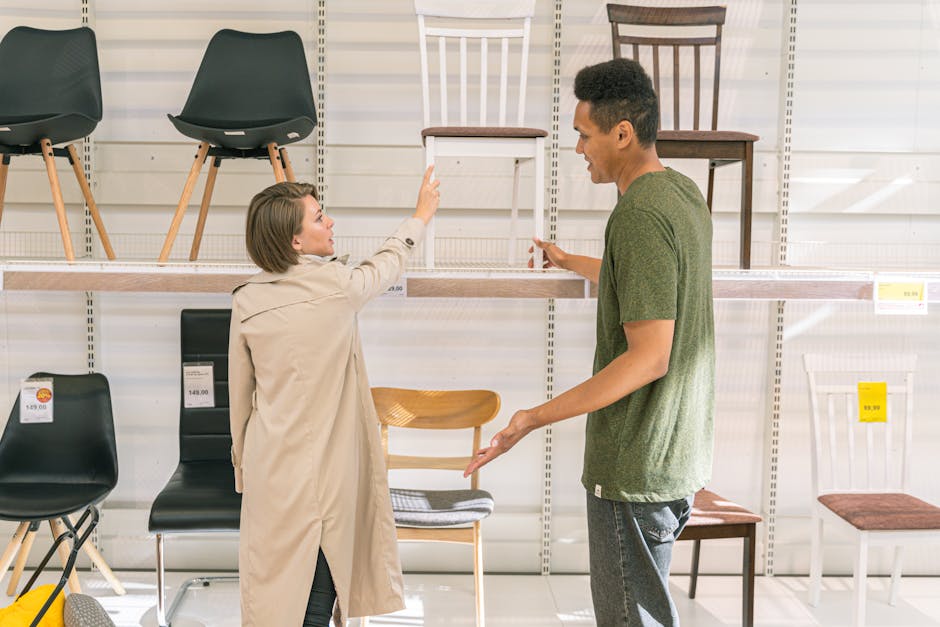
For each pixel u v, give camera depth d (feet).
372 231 11.05
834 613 9.97
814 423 9.97
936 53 11.03
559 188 11.01
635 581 5.89
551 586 10.77
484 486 11.28
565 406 5.65
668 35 10.97
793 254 11.17
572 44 10.91
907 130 11.11
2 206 9.81
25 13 10.80
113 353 11.09
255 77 10.31
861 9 10.95
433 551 11.14
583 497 11.33
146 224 10.95
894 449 11.44
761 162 11.03
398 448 11.24
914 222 11.25
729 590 10.73
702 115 11.01
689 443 5.86
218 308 10.30
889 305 8.89
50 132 8.91
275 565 6.81
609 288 5.85
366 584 7.39
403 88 10.92
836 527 9.29
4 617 5.36
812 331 11.30
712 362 6.15
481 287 8.80
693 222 5.74
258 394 7.06
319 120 10.80
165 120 10.85
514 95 11.02
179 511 8.57
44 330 11.03
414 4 9.59
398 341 11.20
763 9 10.94
